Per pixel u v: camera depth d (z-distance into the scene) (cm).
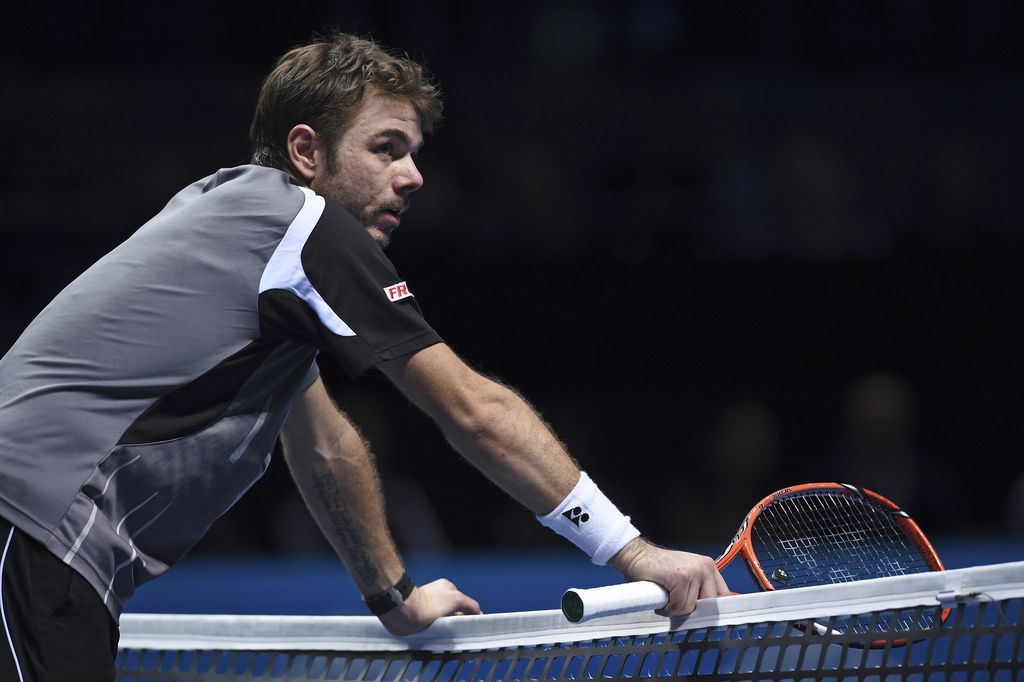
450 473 3431
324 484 1031
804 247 3716
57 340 835
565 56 3997
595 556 869
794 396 3559
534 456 848
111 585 830
